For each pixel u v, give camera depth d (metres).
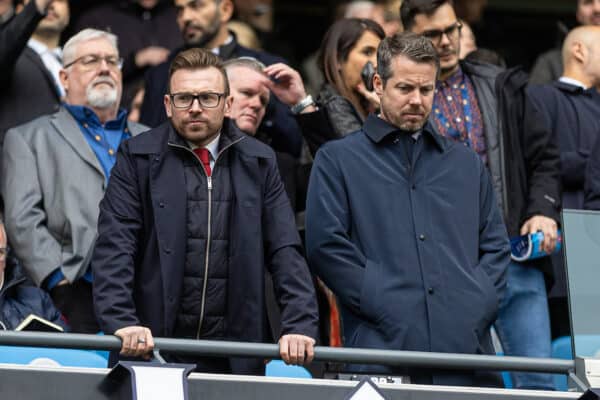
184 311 20.31
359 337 20.97
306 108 25.59
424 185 21.61
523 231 24.55
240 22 35.16
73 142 25.27
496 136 25.05
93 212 24.75
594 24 32.03
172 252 20.28
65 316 24.22
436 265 21.08
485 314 20.98
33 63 28.19
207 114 20.77
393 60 21.77
